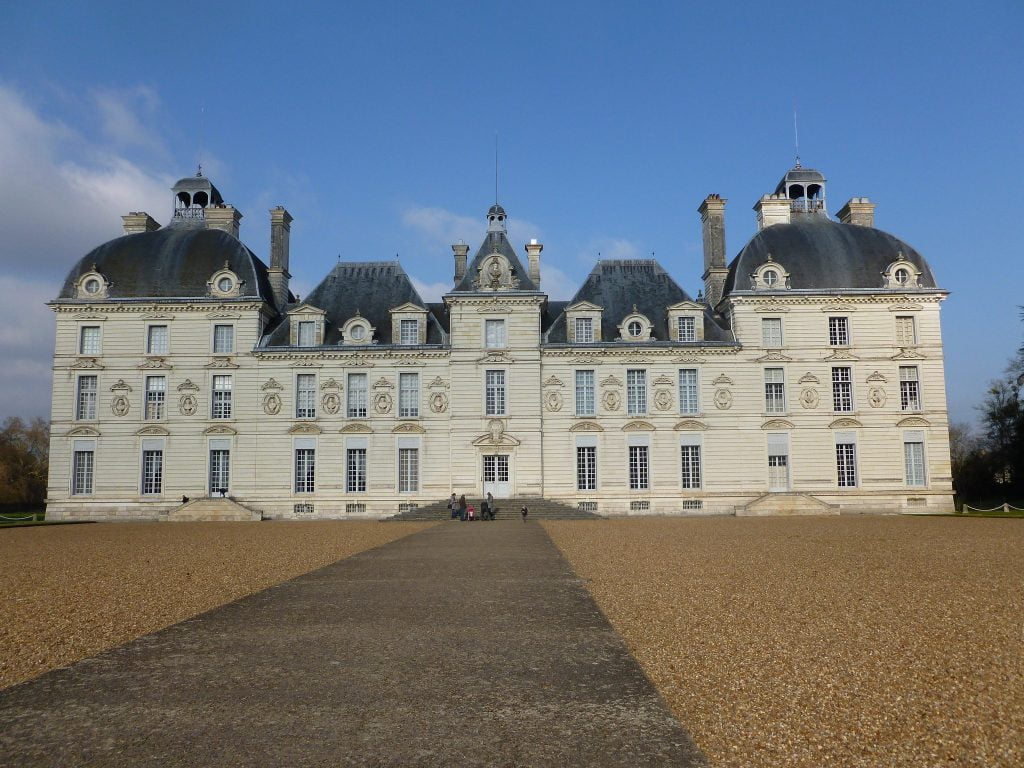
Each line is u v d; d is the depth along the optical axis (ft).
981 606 55.77
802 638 45.57
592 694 34.63
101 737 29.19
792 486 203.92
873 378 206.49
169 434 208.23
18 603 60.44
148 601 60.80
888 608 55.16
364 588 65.62
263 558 93.97
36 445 343.67
